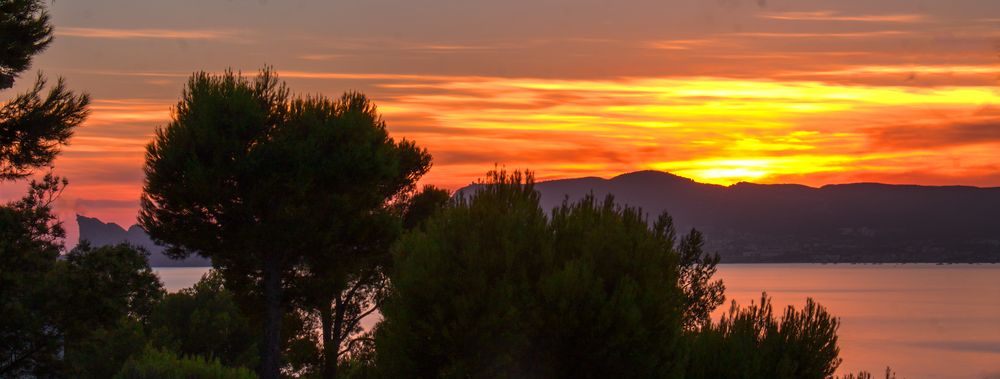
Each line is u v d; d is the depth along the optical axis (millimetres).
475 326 17234
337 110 28516
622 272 18203
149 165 26859
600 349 17359
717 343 19422
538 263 18297
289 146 26406
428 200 32312
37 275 26094
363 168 27375
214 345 49031
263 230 26188
